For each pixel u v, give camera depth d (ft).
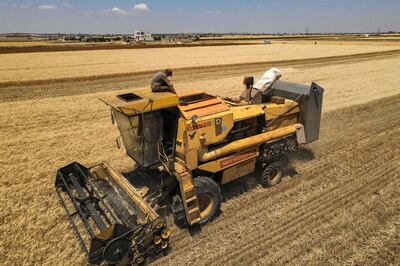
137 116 18.61
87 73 80.84
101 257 15.28
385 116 42.37
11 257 17.16
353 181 24.77
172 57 129.39
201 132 19.06
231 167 21.67
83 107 49.08
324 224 19.51
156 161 20.62
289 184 24.48
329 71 84.64
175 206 18.88
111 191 21.53
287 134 24.26
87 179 21.26
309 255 17.02
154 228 16.40
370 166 27.35
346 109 44.70
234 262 16.71
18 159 29.45
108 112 46.37
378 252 17.10
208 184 19.22
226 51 167.84
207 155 19.66
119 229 15.38
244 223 19.94
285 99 27.27
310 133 27.09
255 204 21.97
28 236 18.71
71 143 33.73
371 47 196.54
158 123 19.67
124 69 89.40
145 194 23.18
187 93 21.91
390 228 18.99
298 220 20.03
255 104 25.02
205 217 19.69
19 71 83.20
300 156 29.66
